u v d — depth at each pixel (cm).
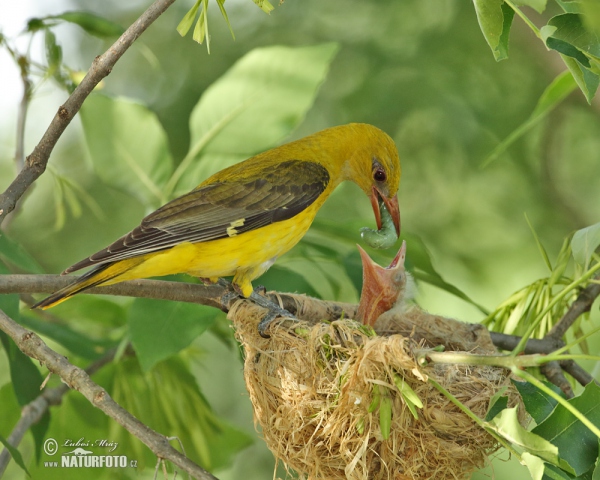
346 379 774
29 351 721
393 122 1711
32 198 1688
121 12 1827
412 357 721
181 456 686
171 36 1806
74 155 1741
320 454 802
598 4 569
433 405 780
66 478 1090
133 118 1098
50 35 998
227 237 934
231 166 1045
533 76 1728
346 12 1778
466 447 790
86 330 1181
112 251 830
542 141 1747
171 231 899
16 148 1006
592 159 1794
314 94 1074
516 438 627
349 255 1109
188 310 895
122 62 1791
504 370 835
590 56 587
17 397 924
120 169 1095
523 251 1650
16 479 1341
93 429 1102
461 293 1063
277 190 992
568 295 986
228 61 1753
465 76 1720
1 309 789
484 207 1708
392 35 1742
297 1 1798
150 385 1138
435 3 1738
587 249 809
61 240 1655
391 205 1130
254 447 1543
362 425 759
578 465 666
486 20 630
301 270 1415
